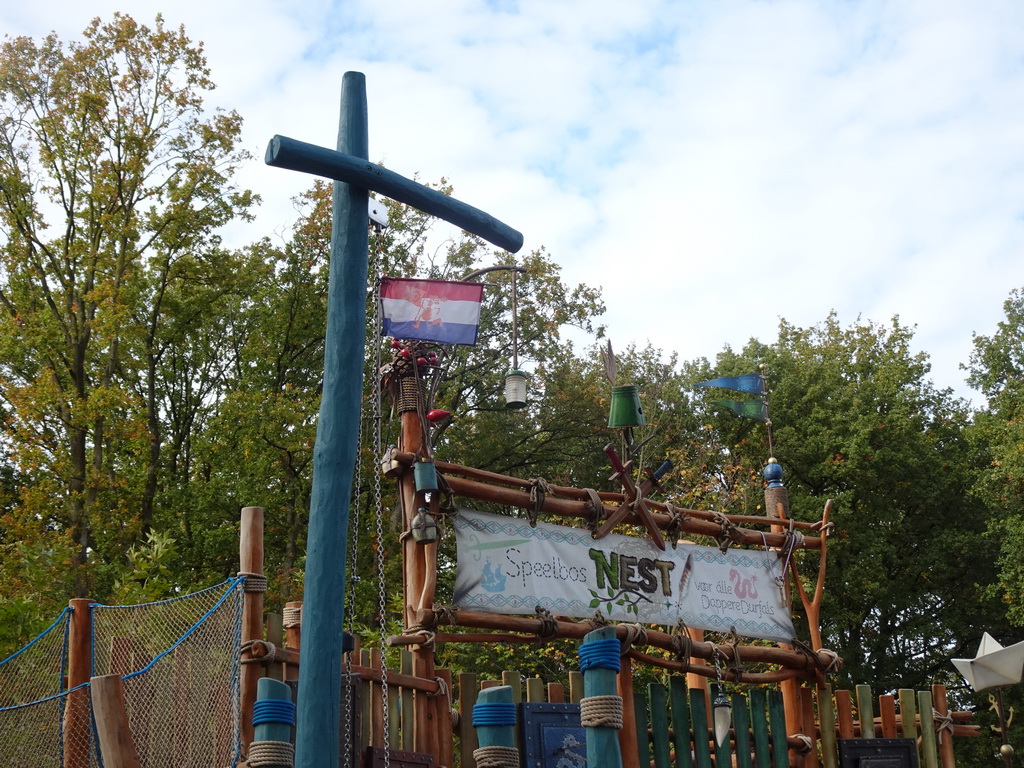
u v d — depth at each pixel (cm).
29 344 2459
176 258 2698
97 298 2428
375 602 2373
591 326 2958
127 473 2588
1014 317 3272
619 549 1034
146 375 2914
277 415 2530
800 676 1116
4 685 866
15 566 1945
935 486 2991
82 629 834
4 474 2612
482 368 2920
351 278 706
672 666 1020
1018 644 1206
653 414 3005
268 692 638
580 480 3039
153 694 741
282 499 2555
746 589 1110
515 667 2005
